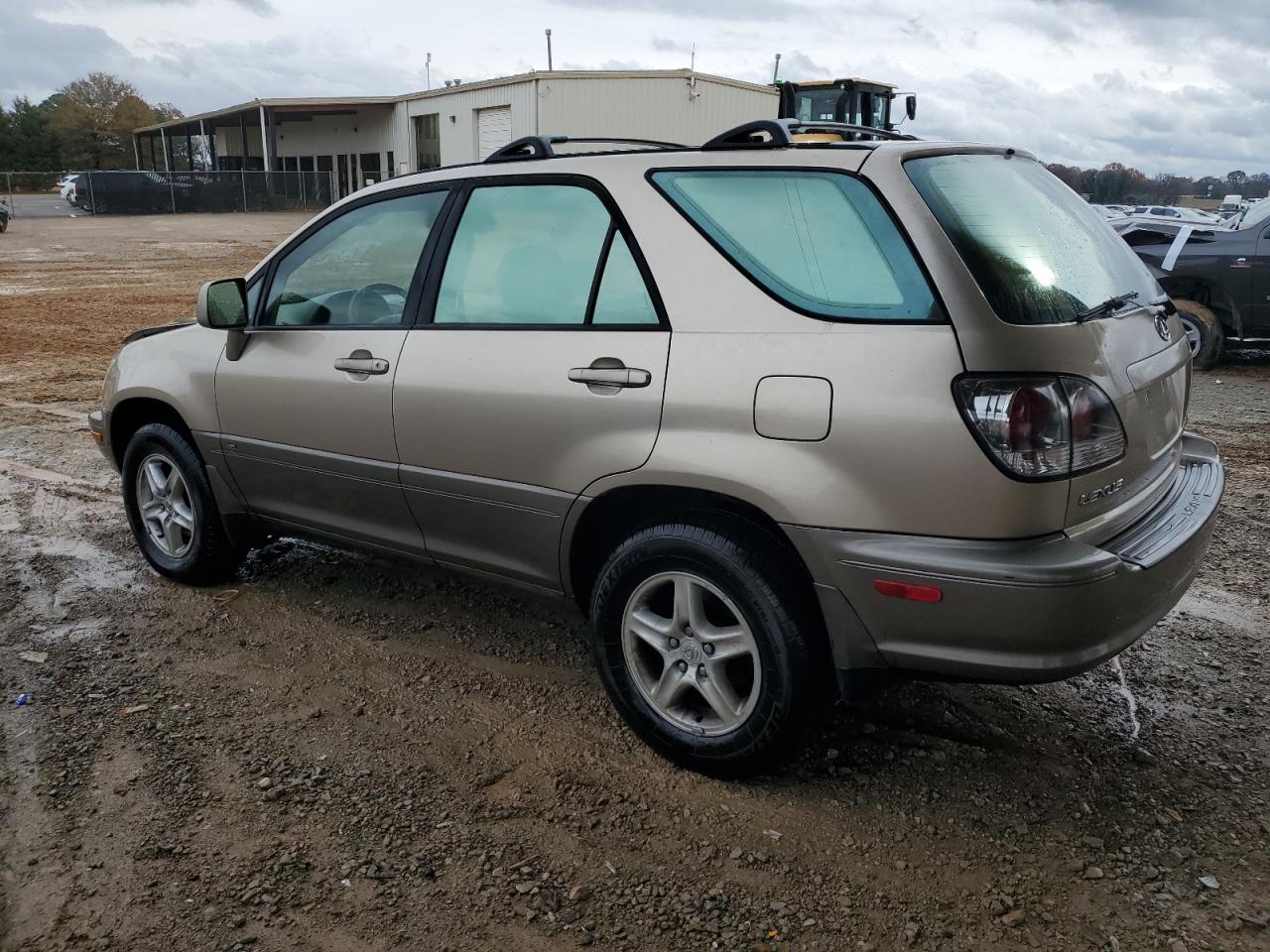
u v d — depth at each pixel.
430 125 35.97
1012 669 2.56
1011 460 2.47
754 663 2.89
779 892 2.62
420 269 3.64
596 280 3.16
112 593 4.57
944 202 2.71
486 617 4.31
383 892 2.61
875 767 3.16
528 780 3.10
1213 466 3.48
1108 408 2.64
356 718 3.47
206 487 4.42
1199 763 3.19
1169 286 10.60
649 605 3.18
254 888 2.61
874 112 17.72
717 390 2.82
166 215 39.50
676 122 27.34
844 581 2.67
